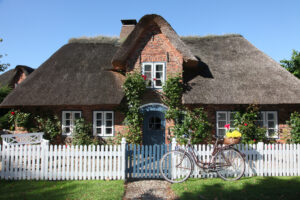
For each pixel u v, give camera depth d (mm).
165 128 10633
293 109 10469
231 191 5379
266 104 10211
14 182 6137
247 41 13703
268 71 11266
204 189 5547
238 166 6688
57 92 10688
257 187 5664
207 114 10500
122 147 6594
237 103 9789
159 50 11055
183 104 10281
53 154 6480
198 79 10867
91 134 10961
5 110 15305
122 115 10852
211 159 6500
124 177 6516
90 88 10758
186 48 10594
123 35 15062
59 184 5980
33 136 10281
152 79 10906
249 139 9945
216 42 13891
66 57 12766
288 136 10219
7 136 8820
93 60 12500
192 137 9984
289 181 6184
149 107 10578
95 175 6523
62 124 11125
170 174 6637
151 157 6746
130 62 11102
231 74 11180
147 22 10789
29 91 10883
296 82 10594
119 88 10742
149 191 5609
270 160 6883
